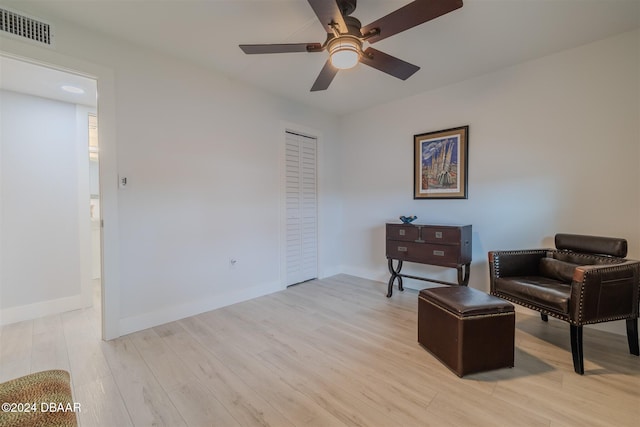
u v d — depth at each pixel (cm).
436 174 329
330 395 158
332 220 423
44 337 226
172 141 255
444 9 144
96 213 423
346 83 310
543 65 255
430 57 254
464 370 173
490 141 288
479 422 137
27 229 265
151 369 182
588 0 181
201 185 276
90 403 151
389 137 374
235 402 152
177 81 257
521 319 259
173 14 194
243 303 304
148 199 242
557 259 236
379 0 179
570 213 247
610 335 225
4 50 180
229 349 207
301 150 379
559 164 251
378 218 390
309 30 214
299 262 380
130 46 230
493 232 289
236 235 305
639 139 217
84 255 295
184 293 265
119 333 227
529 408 146
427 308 204
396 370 181
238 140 305
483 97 291
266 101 331
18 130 261
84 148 296
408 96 349
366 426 136
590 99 235
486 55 252
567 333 230
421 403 151
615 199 227
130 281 233
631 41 218
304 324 250
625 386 163
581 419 138
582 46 237
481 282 299
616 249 205
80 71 207
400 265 338
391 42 229
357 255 418
